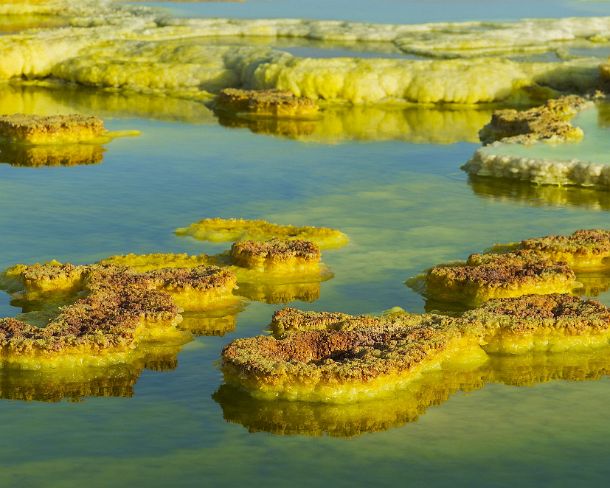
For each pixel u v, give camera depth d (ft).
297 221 67.41
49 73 117.91
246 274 56.75
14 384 43.80
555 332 47.85
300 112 100.48
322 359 45.16
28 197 72.08
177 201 71.67
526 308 49.90
